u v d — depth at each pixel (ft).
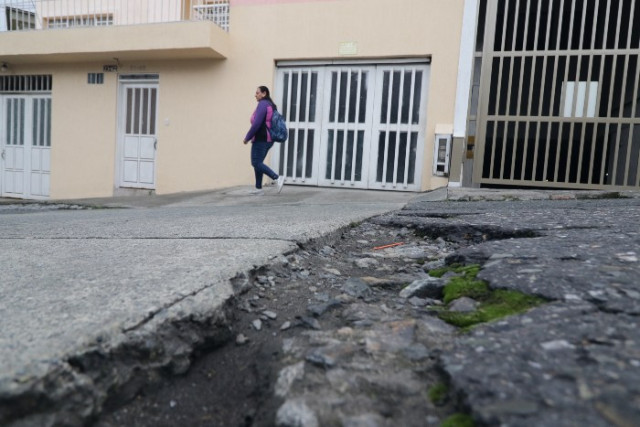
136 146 29.68
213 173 27.81
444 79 23.68
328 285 6.61
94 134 30.25
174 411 3.92
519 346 3.89
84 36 27.30
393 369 3.92
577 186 21.40
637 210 11.75
